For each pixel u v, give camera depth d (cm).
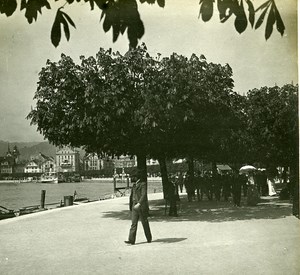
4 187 11069
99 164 18612
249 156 2355
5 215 2669
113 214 2239
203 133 1950
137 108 1869
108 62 1827
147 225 1284
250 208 2148
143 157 2020
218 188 2875
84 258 1115
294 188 1808
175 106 1839
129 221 1895
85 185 11625
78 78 1830
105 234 1513
